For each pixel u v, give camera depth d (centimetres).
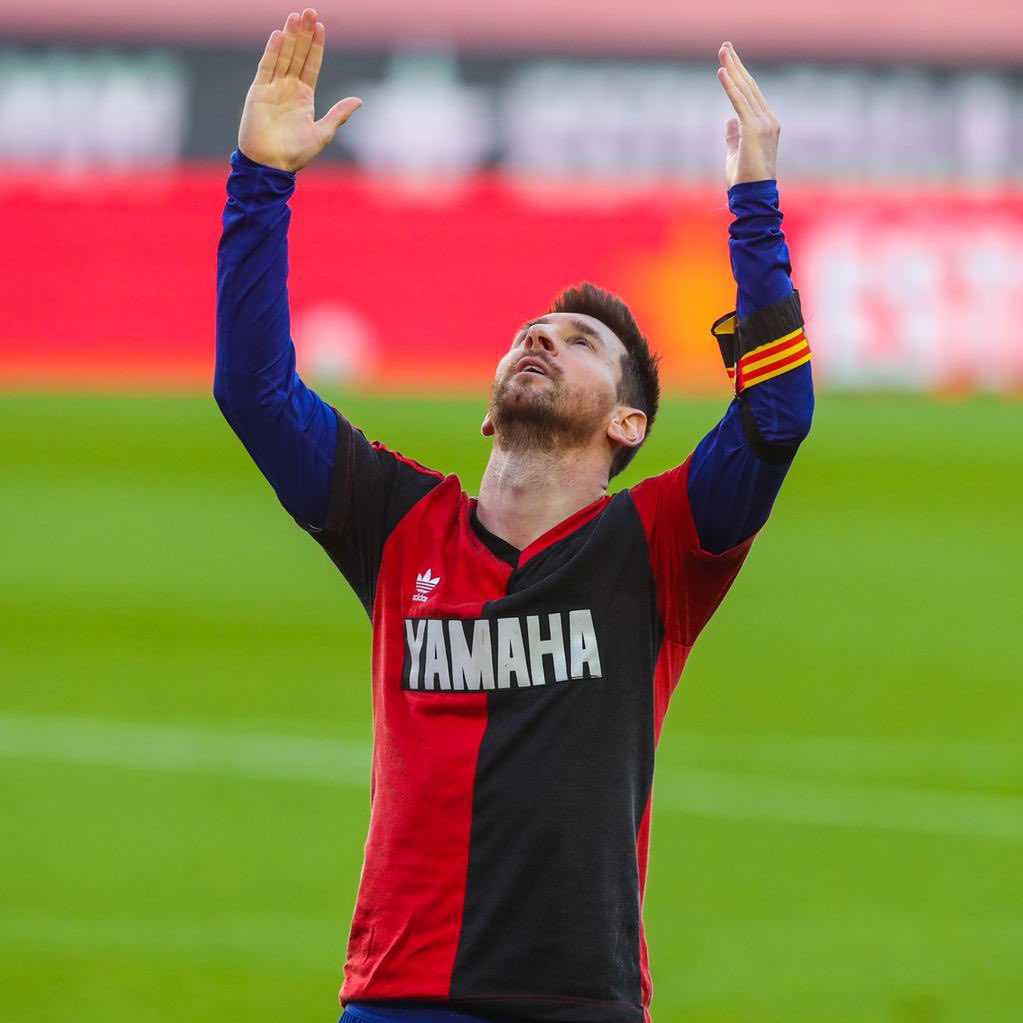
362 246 7538
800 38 7694
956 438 6272
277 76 1037
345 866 2256
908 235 7369
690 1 7769
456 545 1019
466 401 6881
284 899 2117
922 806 2555
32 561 4472
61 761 2781
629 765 961
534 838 931
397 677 998
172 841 2356
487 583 993
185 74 7731
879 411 6800
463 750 952
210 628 3788
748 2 7750
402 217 7562
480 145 7662
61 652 3559
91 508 5141
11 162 7662
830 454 5938
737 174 1009
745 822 2477
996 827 2455
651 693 982
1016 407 6962
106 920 2022
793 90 7631
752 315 980
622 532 994
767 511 991
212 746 2888
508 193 7606
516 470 1033
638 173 7625
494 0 7800
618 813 946
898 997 1806
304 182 7581
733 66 1029
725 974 1872
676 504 994
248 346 1014
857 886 2191
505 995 919
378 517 1042
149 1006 1745
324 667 3456
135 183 7650
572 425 1028
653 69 7700
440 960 929
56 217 7625
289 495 1039
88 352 7519
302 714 3106
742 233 999
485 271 7519
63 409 6731
